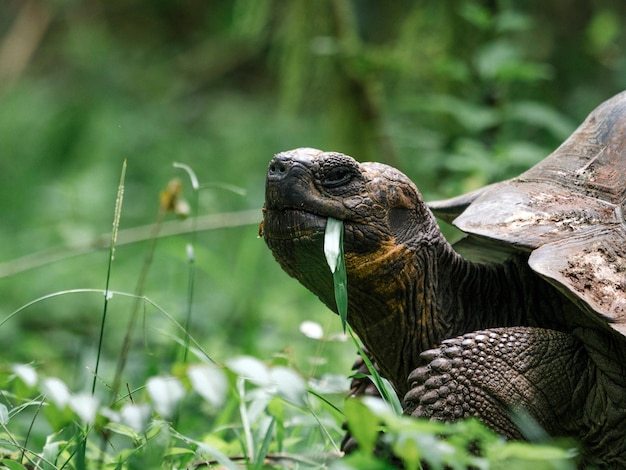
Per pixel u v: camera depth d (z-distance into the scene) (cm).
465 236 702
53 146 2209
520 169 1127
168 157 2094
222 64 2597
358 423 401
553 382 556
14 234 1761
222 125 2298
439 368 541
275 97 2534
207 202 1176
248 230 1627
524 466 503
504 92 1162
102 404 781
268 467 580
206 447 504
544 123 1107
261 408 599
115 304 1353
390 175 591
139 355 998
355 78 1373
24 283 1479
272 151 2061
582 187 623
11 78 2541
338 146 1398
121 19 2853
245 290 1268
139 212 1819
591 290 540
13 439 552
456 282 616
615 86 1520
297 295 1328
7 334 1210
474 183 1028
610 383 554
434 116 1312
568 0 1589
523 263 616
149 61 2677
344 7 1422
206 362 571
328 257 547
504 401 539
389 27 1650
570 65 1565
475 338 552
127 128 2239
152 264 1543
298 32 1430
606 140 647
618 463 560
